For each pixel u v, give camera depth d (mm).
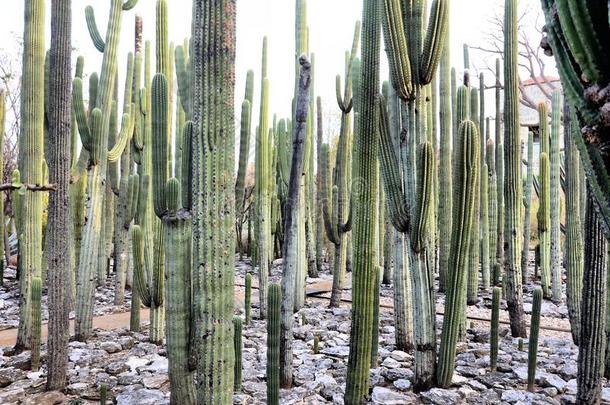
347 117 5789
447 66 5902
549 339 4348
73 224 5480
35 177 4109
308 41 5512
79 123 4430
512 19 4059
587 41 854
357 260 2502
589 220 2688
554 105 6141
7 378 3352
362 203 2469
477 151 2828
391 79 3193
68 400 3023
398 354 3785
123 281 6199
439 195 6965
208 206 2045
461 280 2984
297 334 4496
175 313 2564
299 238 5473
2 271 7000
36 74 4070
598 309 2693
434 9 2918
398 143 3154
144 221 5086
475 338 4398
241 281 8023
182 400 2598
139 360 3730
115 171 6375
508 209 4355
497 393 3074
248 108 5160
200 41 2027
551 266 6145
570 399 2943
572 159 4125
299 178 2914
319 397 3027
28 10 3998
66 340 3164
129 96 6074
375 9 2447
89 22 4652
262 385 3158
